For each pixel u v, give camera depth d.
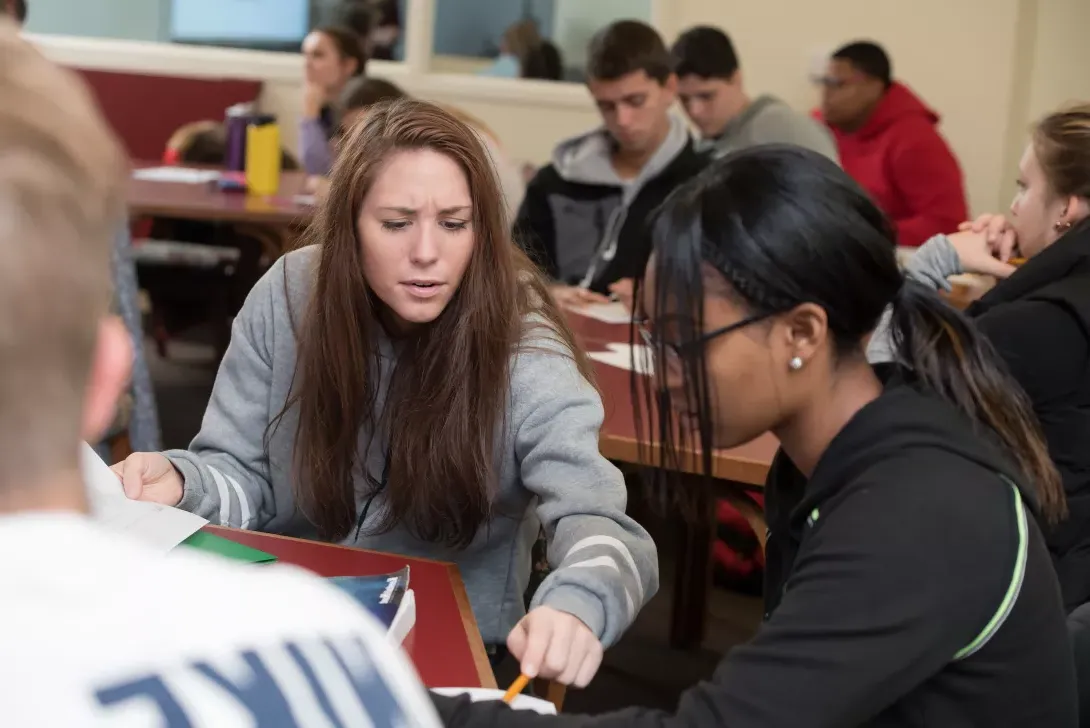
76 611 0.45
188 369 4.69
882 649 0.86
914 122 4.50
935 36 5.46
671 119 3.32
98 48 5.65
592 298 3.03
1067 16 5.34
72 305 0.46
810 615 0.88
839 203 0.93
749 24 5.53
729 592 3.13
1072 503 1.77
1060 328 1.82
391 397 1.37
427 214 1.26
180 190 3.83
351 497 1.41
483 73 5.75
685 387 0.96
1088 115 2.00
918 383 1.00
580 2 5.66
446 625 1.15
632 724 0.89
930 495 0.90
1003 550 0.89
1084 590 1.74
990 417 0.99
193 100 5.52
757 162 0.95
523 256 1.49
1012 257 2.50
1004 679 0.92
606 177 3.34
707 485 1.00
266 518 1.52
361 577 1.13
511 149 5.75
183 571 0.50
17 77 0.48
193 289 4.47
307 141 4.37
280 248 3.64
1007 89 5.47
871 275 0.94
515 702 0.98
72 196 0.46
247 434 1.50
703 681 0.94
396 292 1.29
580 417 1.36
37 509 0.48
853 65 4.50
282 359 1.47
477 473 1.34
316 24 5.71
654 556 1.24
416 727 0.51
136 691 0.44
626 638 2.82
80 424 0.48
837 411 0.98
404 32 5.71
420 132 1.28
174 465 1.38
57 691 0.43
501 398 1.34
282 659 0.48
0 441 0.46
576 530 1.23
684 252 0.93
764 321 0.93
